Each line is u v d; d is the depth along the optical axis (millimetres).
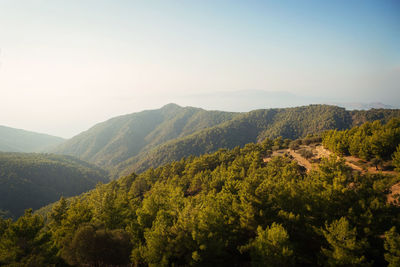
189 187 75938
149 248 25797
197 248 25125
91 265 23328
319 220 26000
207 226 26781
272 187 30531
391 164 45812
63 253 24750
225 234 27781
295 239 25859
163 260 24500
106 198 42594
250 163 73250
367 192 24906
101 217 39031
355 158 57500
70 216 34531
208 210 28656
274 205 28719
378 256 21422
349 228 22250
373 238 22297
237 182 39469
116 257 24266
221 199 35625
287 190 30359
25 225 28844
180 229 27422
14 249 25109
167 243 26359
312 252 25469
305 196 28297
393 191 36562
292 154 82625
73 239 23984
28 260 22891
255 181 31406
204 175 72250
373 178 28047
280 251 21641
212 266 25266
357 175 27875
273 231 22656
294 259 22672
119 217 40312
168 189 57656
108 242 24453
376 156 49594
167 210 39344
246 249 25453
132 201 54781
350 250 20734
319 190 28172
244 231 29297
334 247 21609
